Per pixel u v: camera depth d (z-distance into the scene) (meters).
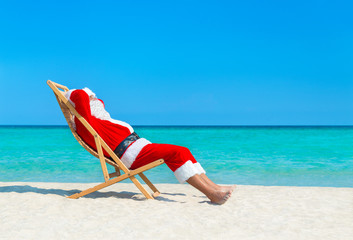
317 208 4.35
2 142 22.50
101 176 8.96
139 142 4.58
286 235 3.23
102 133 4.58
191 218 3.73
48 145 19.78
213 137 32.84
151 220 3.60
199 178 4.41
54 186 6.13
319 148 18.73
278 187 6.11
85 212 3.93
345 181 8.49
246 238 3.12
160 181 7.98
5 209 4.01
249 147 19.55
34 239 3.03
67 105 4.41
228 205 4.42
